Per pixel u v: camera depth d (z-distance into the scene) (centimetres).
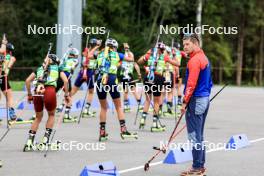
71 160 1609
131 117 2852
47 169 1472
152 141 2030
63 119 2538
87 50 2675
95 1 7569
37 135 2091
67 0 4353
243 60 9512
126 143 1967
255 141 2100
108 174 1350
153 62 2317
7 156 1655
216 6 8431
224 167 1559
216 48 8525
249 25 8869
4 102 3244
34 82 1727
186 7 7950
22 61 7300
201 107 1369
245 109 3506
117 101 2005
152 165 1560
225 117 3000
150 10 7994
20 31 7444
